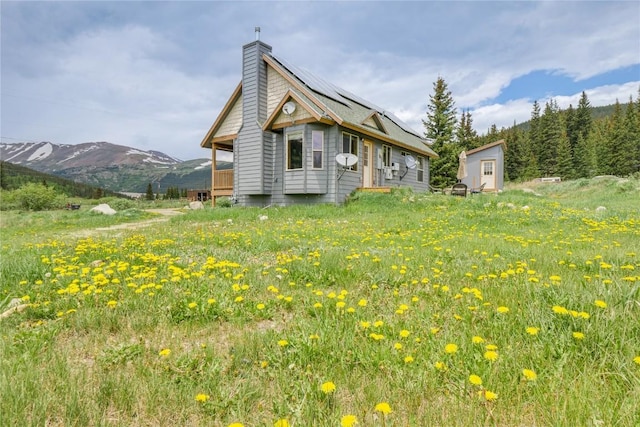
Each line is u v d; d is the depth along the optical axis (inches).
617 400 59.2
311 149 534.3
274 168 587.2
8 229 498.3
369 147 637.9
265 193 579.2
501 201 496.1
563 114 2336.4
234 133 636.7
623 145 1775.3
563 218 359.9
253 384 70.7
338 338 87.2
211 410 62.1
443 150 1306.6
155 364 77.9
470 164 1149.7
